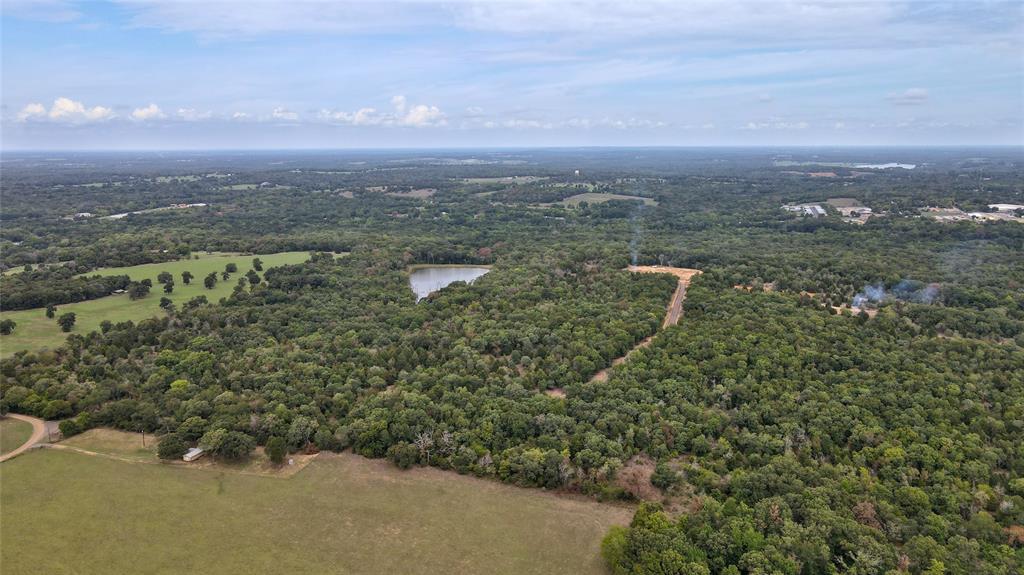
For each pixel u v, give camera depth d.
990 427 110.19
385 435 111.69
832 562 80.56
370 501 97.88
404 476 105.12
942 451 102.94
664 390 128.12
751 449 107.75
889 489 93.75
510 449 107.25
